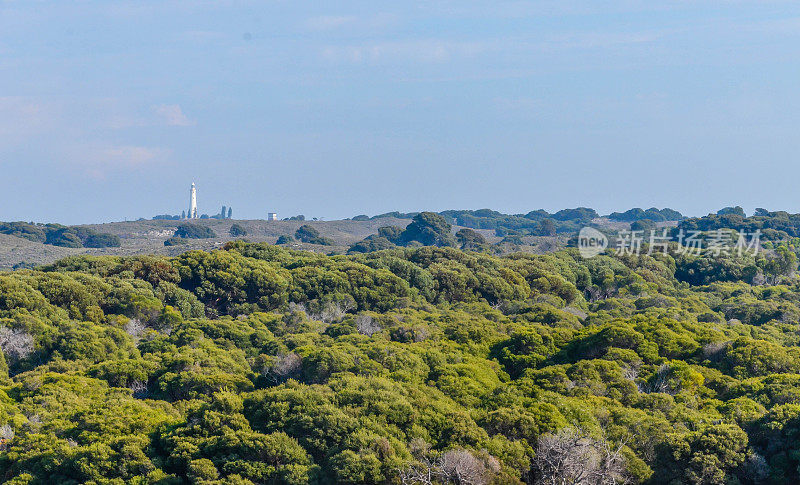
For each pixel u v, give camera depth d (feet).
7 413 199.00
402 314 332.60
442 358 242.99
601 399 207.10
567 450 159.63
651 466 174.40
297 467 161.17
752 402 197.67
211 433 175.42
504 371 250.37
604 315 344.49
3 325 277.44
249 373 242.78
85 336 272.10
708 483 167.73
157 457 169.99
